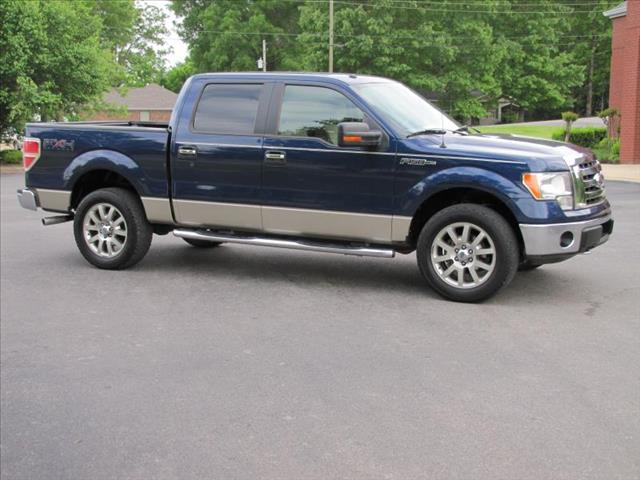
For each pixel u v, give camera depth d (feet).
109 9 163.02
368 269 26.25
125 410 13.99
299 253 29.43
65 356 17.19
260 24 199.72
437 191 21.13
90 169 26.05
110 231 26.22
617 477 11.08
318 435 12.68
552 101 198.29
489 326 18.99
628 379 15.10
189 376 15.70
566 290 22.68
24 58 84.17
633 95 76.33
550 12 192.34
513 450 11.98
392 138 21.67
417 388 14.74
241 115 24.00
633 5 74.90
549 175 20.25
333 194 22.48
